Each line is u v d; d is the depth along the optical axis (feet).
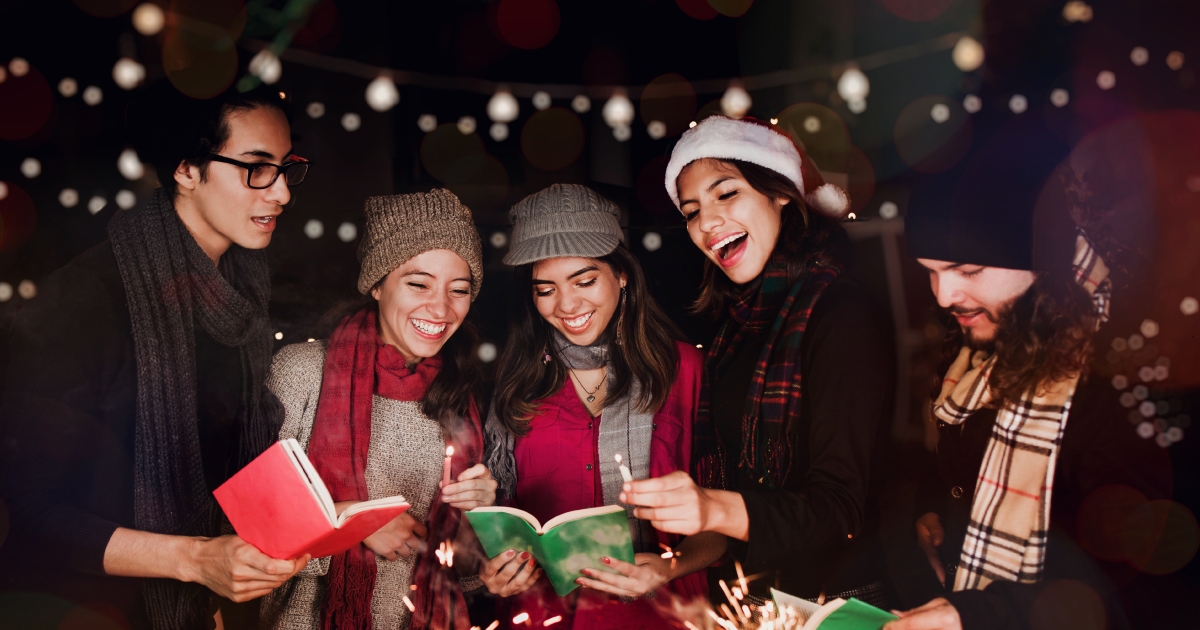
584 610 6.07
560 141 10.96
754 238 5.89
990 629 4.48
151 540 4.82
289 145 5.76
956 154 9.72
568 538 4.92
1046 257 4.65
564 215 6.15
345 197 10.77
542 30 10.98
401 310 5.99
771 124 6.01
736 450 6.03
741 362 6.09
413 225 5.90
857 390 5.20
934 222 4.94
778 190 5.76
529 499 6.30
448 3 11.21
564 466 6.26
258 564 4.52
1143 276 4.91
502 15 10.96
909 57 10.84
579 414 6.36
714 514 4.84
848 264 5.96
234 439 5.91
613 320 6.56
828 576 5.58
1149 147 7.70
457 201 6.15
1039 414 4.76
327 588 5.90
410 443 6.23
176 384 5.34
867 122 11.25
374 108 10.88
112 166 9.95
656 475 6.20
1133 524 4.36
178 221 5.54
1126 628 4.29
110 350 5.11
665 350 6.47
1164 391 4.92
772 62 11.69
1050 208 4.66
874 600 5.61
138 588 5.24
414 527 6.10
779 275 5.97
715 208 5.90
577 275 6.16
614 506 5.02
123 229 5.36
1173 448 4.98
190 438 5.41
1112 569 4.42
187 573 4.77
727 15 10.82
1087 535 4.53
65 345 4.90
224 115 5.39
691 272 8.30
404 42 11.21
